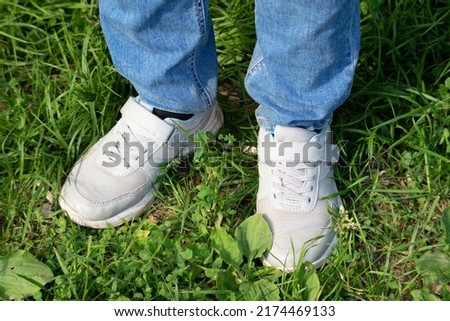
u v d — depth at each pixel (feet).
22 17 7.56
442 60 6.98
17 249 5.79
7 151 6.59
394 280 5.68
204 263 5.66
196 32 5.30
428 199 6.05
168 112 5.99
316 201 5.80
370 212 5.99
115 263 5.67
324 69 5.05
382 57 6.93
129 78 5.69
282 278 5.54
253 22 7.23
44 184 6.27
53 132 6.48
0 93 6.97
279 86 5.22
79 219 5.98
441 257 5.57
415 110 6.26
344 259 5.66
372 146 6.32
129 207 6.10
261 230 5.68
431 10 7.20
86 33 7.25
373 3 6.92
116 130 6.16
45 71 7.21
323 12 4.64
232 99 6.98
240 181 6.28
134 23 5.15
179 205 6.16
